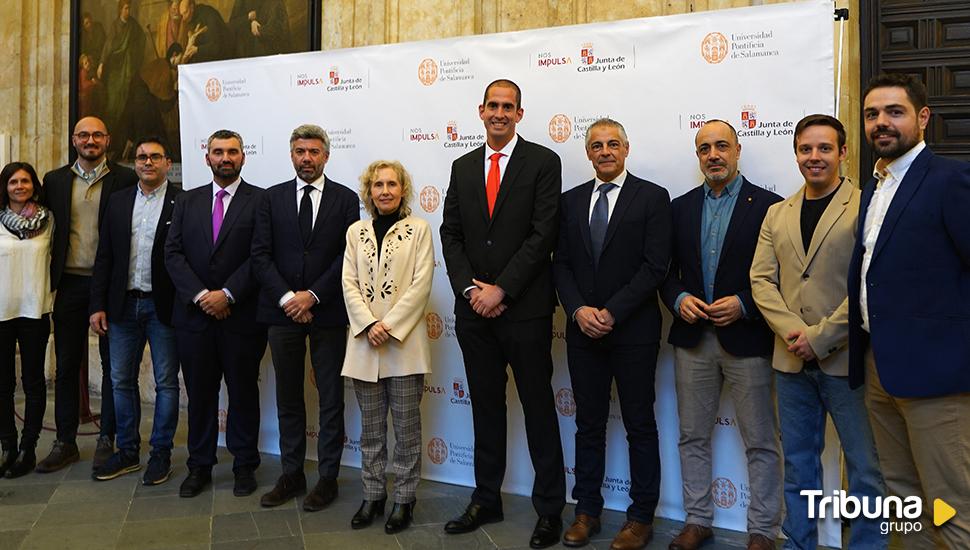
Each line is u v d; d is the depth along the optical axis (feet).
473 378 9.74
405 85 12.10
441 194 11.91
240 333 11.18
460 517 9.87
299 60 12.94
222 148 11.30
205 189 11.65
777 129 9.68
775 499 8.81
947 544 6.56
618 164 9.30
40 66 20.54
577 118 10.85
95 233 12.73
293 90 13.00
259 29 17.49
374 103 12.35
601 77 10.68
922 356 6.53
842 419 8.03
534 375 9.38
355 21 16.11
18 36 20.51
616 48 10.59
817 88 9.46
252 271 11.15
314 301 10.46
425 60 11.93
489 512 10.03
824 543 9.42
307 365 13.15
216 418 11.68
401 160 12.17
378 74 12.32
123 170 13.16
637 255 9.14
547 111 11.04
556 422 9.58
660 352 10.37
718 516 10.05
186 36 18.63
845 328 7.61
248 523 10.05
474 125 11.62
